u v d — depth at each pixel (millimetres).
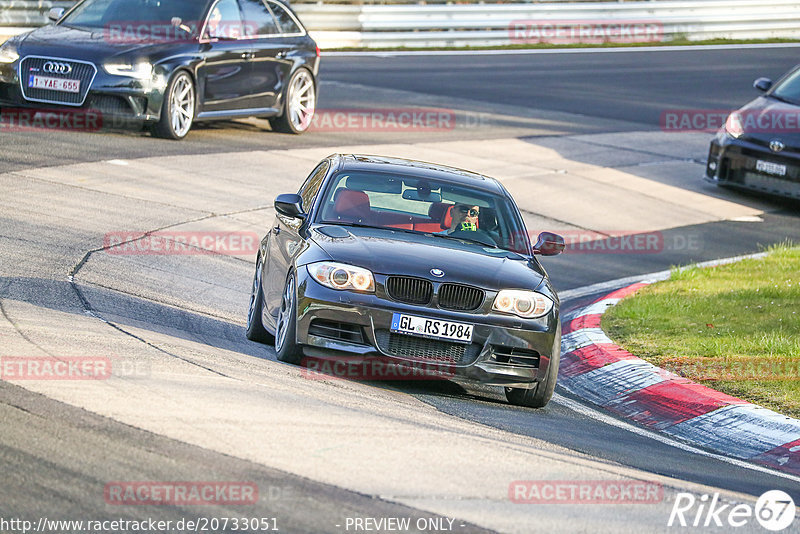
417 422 22406
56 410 19422
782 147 58094
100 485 16469
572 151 66750
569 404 28734
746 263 46156
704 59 105125
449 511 17078
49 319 26938
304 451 18984
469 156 62188
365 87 80438
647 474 21531
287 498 16734
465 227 29266
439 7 103188
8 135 52781
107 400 20391
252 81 61031
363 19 99938
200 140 58625
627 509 18562
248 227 44312
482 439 21875
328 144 61469
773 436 25797
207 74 58281
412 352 25891
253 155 56500
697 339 33625
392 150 61406
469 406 25938
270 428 20016
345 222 28703
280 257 29250
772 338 33000
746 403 27469
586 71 95250
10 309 27328
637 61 101812
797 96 61688
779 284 41188
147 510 15766
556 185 58844
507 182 57938
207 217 44625
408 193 29953
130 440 18406
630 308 37125
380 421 21828
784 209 59906
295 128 64125
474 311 26094
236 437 19234
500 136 68375
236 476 17375
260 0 62969
